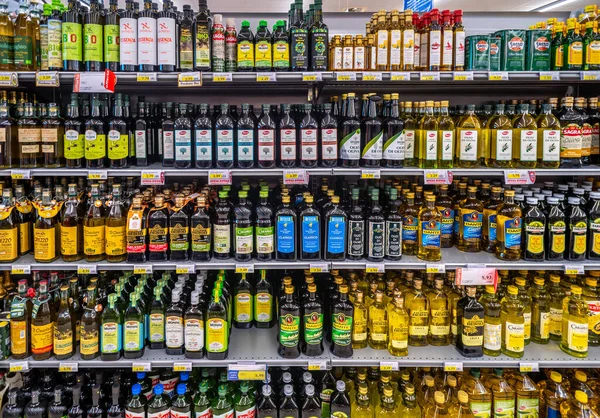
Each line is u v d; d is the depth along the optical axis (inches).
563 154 85.3
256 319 94.8
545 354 85.4
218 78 78.0
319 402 82.3
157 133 91.9
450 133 83.8
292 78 78.5
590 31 84.0
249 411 80.4
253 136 81.7
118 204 82.2
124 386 86.0
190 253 84.8
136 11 81.6
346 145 81.8
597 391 89.3
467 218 91.5
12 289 93.7
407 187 96.1
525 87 106.4
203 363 79.6
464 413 80.7
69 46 77.7
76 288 86.7
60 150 83.4
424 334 87.8
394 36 80.4
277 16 105.4
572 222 85.2
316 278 96.5
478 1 187.0
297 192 96.3
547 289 93.1
